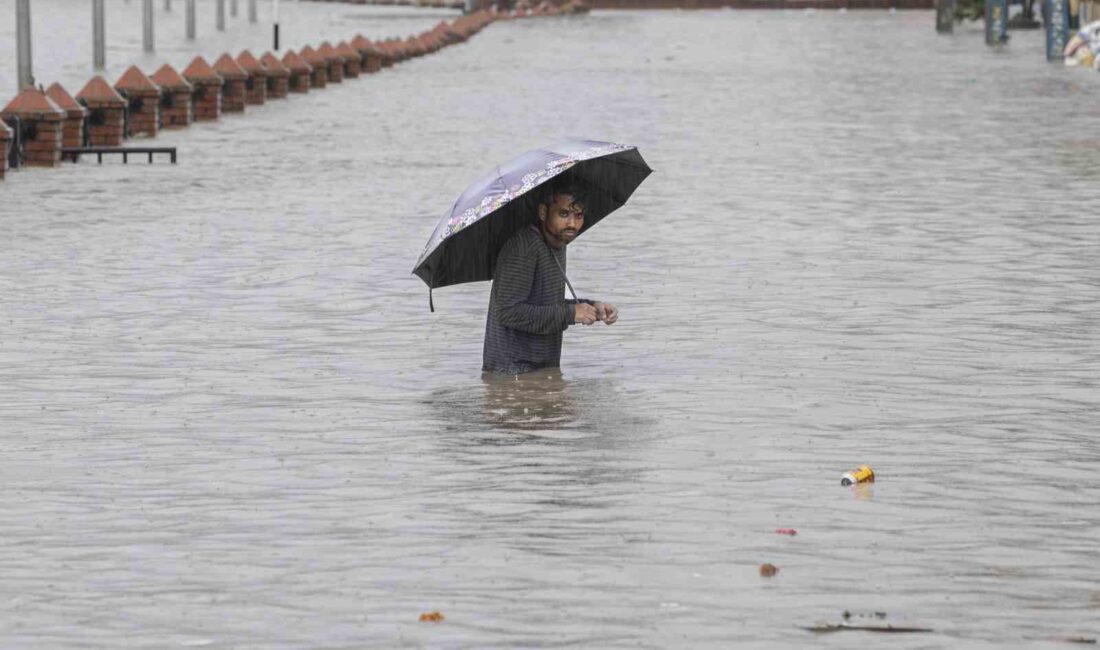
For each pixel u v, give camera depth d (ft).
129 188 161.48
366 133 219.61
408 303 103.96
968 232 131.13
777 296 104.88
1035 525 59.47
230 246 125.90
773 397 79.00
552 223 83.76
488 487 64.54
